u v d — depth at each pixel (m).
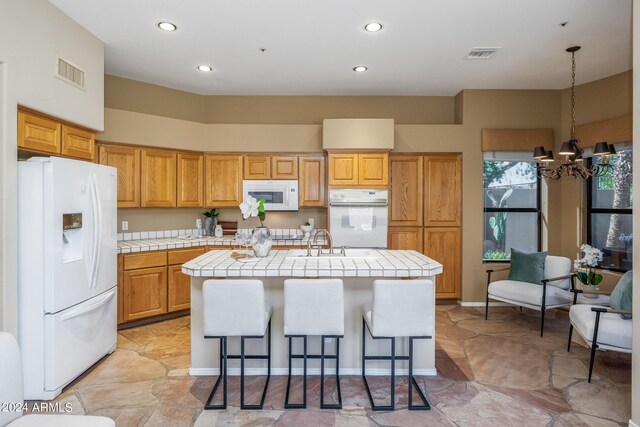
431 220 4.57
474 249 4.51
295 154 4.61
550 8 2.71
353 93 4.75
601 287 4.02
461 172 4.55
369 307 2.54
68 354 2.43
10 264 2.21
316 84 4.41
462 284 4.52
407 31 3.07
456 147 4.52
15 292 2.24
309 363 2.68
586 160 4.23
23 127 2.39
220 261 2.56
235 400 2.31
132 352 3.07
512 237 4.64
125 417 2.12
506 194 4.64
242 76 4.13
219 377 2.55
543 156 3.41
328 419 2.11
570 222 4.40
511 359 2.93
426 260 2.65
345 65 3.81
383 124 4.32
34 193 2.27
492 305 4.51
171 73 4.03
